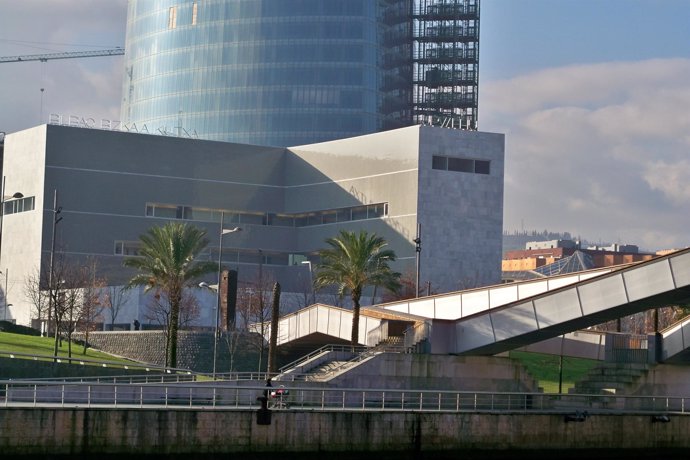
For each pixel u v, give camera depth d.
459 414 82.50
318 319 128.75
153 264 123.38
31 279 191.38
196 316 163.75
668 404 98.06
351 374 104.31
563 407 98.06
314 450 77.56
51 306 149.75
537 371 130.00
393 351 109.69
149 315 169.75
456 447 82.19
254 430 75.94
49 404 73.88
